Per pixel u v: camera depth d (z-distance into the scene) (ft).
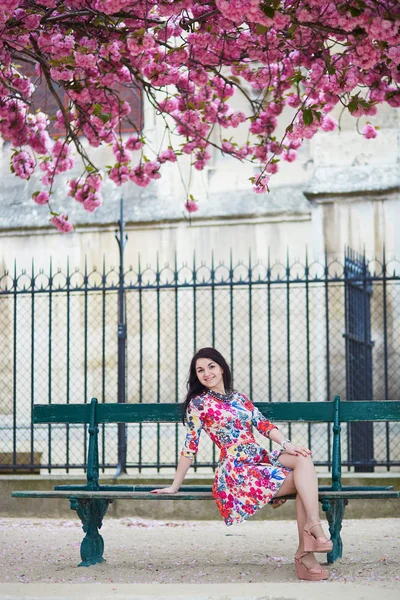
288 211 60.49
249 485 20.62
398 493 20.51
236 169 63.00
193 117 31.07
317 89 28.09
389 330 55.21
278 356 58.54
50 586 18.10
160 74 27.45
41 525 31.22
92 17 26.40
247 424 21.35
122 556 24.12
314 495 19.97
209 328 60.70
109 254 64.28
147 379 61.36
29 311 63.77
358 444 38.63
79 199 33.35
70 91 28.48
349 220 58.13
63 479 33.17
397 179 57.36
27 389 62.85
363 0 21.95
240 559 23.44
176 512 32.09
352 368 38.70
